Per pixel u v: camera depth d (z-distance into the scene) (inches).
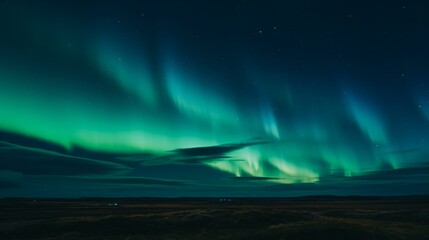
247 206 4576.8
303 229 1470.2
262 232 1493.6
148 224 1788.9
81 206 4397.1
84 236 1585.9
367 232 1487.5
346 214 2452.0
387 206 4466.0
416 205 4746.6
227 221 1884.8
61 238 1528.1
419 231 1690.5
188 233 1660.9
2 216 2463.1
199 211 2257.6
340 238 1395.2
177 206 4621.1
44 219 2023.9
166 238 1524.4
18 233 1626.5
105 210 3412.9
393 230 1653.5
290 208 3801.7
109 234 1635.1
